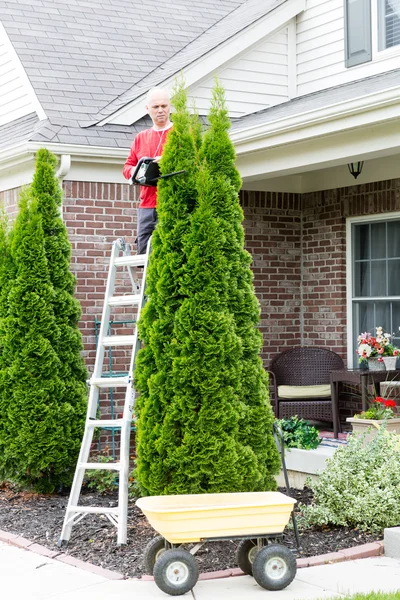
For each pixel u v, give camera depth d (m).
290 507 6.10
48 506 8.77
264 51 12.53
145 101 11.30
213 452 6.80
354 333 11.91
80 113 11.23
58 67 12.25
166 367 6.97
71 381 9.38
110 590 6.07
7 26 12.88
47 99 11.41
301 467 9.23
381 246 11.56
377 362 10.46
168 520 5.91
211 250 6.92
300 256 12.51
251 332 7.17
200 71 11.92
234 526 6.03
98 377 7.86
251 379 7.11
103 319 7.97
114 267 8.09
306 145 9.62
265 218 12.25
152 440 6.97
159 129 8.32
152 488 6.97
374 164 11.33
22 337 9.12
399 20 11.15
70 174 10.52
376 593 5.76
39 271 9.17
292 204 12.46
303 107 10.29
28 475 9.38
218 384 6.84
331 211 12.03
